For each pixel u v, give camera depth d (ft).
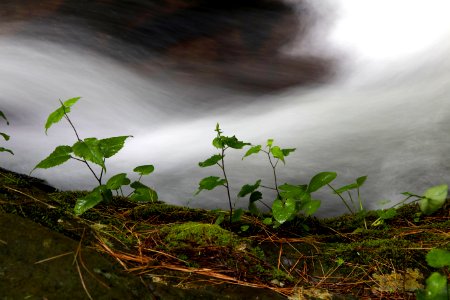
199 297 7.61
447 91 26.71
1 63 28.76
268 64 36.55
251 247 9.81
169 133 26.94
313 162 21.75
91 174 20.38
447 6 35.91
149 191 11.05
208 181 10.78
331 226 12.19
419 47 34.04
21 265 7.05
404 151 21.31
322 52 39.11
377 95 30.22
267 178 20.59
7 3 36.50
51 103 26.81
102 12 37.19
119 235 9.42
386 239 10.53
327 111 28.09
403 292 8.62
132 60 33.30
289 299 8.15
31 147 22.35
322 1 42.42
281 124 26.68
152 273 8.00
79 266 7.42
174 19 38.55
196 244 9.42
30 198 9.73
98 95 28.86
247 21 41.06
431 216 12.39
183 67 34.24
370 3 40.83
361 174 20.26
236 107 30.66
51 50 31.58
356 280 9.07
